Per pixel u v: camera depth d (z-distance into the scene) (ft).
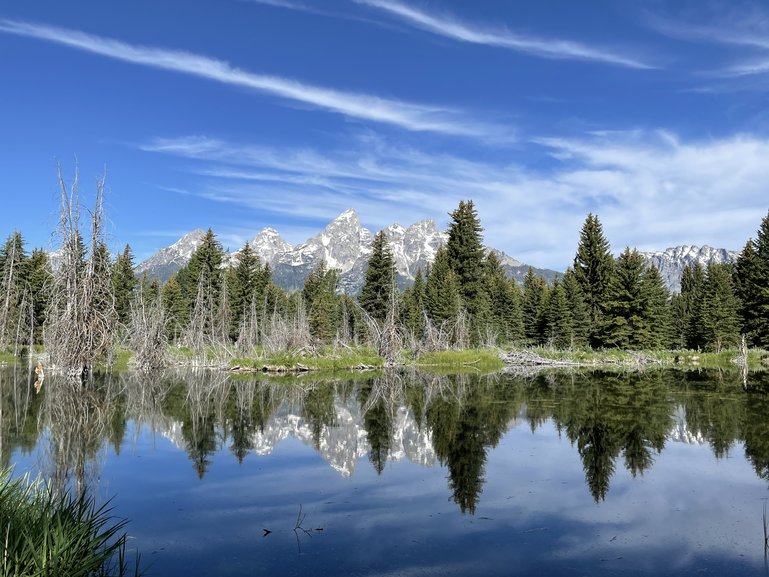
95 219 85.76
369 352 151.12
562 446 44.68
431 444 45.88
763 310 174.60
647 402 68.18
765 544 25.00
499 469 37.99
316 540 25.34
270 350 142.10
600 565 22.77
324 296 238.07
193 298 208.54
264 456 41.93
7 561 17.04
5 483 23.34
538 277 269.03
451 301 180.75
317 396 76.28
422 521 27.91
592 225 209.77
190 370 119.85
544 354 162.61
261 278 235.20
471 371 122.11
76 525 20.56
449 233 202.49
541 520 28.02
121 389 81.56
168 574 21.61
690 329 195.00
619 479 35.53
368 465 39.11
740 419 55.77
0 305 143.02
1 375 101.50
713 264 206.80
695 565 22.75
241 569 22.12
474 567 22.49
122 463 39.58
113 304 90.12
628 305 179.22
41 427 51.83
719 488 33.42
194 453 42.65
